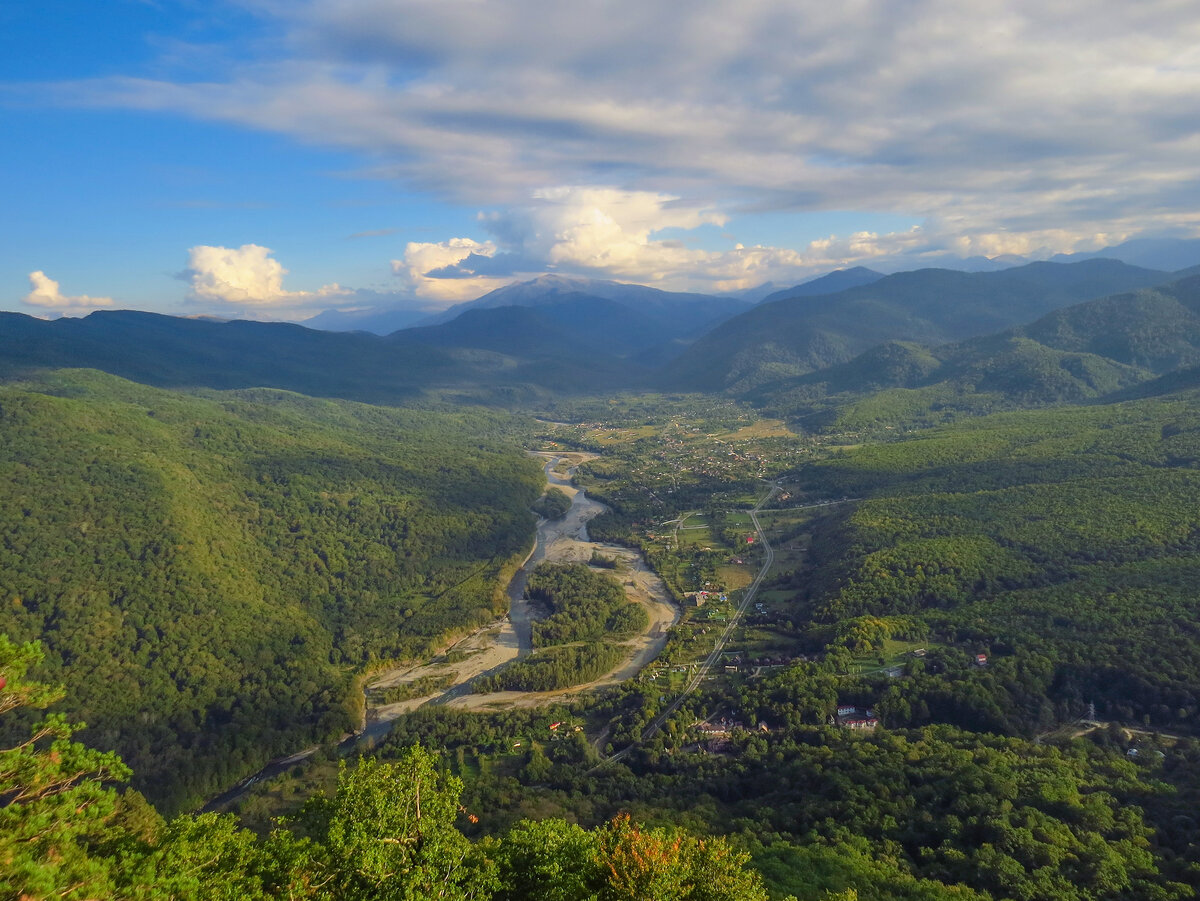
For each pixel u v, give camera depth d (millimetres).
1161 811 102250
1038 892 84688
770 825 110000
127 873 45812
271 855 53875
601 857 55969
